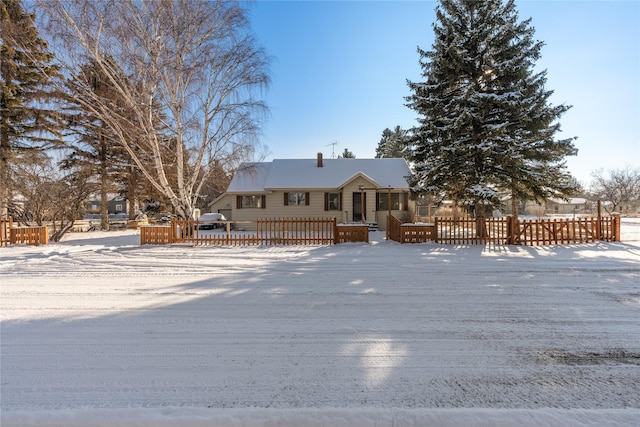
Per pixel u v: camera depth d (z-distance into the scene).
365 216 23.53
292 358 3.81
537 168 14.95
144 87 13.90
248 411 2.74
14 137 20.02
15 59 18.86
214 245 13.81
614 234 14.09
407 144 16.73
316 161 27.75
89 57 13.68
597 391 3.14
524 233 13.31
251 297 6.19
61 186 17.88
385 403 2.95
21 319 5.07
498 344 4.17
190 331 4.59
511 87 14.43
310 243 14.12
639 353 3.92
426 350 4.01
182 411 2.78
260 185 25.41
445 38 14.76
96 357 3.85
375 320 4.99
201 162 16.42
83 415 2.72
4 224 13.80
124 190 29.55
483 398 3.03
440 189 15.68
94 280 7.57
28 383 3.31
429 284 7.09
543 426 2.62
